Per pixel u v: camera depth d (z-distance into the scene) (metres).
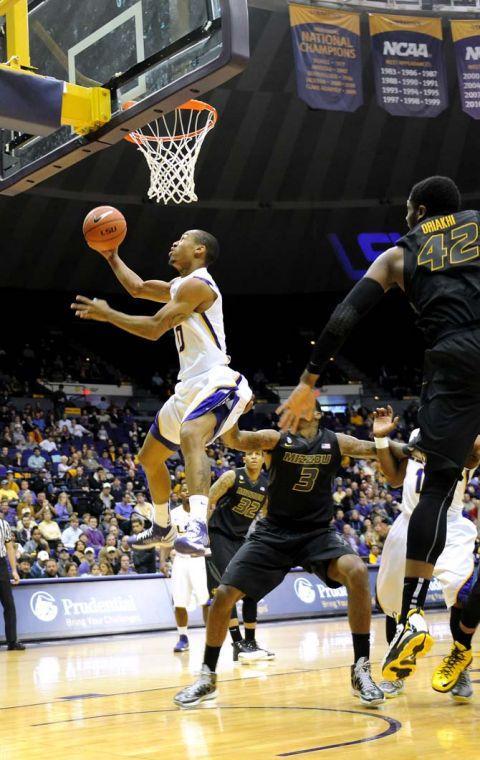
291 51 18.25
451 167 21.77
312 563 4.52
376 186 22.02
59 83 4.53
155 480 4.31
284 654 7.34
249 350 26.45
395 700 4.45
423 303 3.30
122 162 20.12
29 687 5.74
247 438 4.46
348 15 13.96
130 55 4.50
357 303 3.25
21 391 21.19
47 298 23.97
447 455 3.19
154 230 21.70
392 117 20.59
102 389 23.31
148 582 10.61
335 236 22.78
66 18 4.95
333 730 3.61
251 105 19.53
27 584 9.64
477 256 3.27
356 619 4.40
